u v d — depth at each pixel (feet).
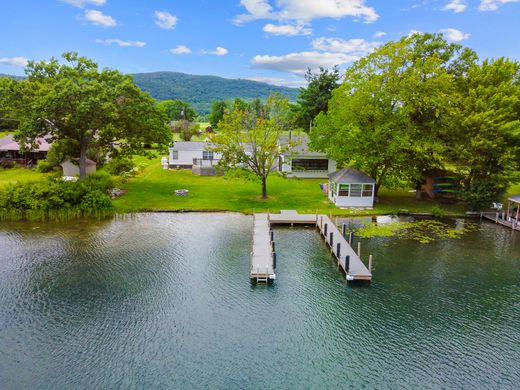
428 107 104.68
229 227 92.58
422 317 54.49
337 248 71.92
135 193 122.11
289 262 72.69
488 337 50.03
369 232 90.33
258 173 117.91
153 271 67.21
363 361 45.24
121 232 87.61
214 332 50.08
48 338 48.11
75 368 43.04
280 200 117.91
